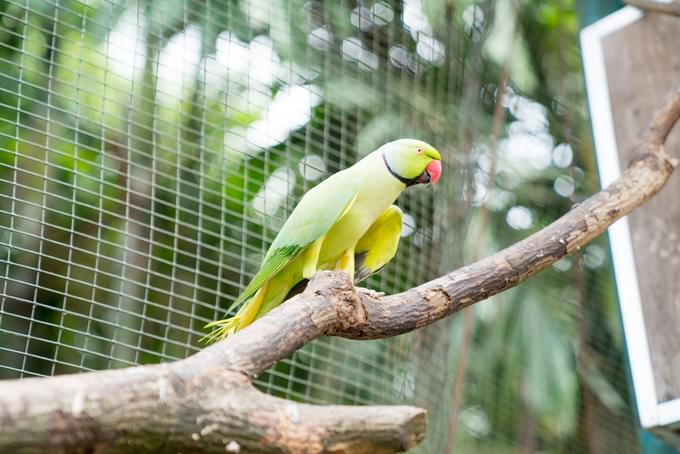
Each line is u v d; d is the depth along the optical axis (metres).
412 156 3.62
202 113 4.93
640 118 4.64
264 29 4.98
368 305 2.79
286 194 4.86
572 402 6.28
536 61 6.89
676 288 4.36
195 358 1.96
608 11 5.22
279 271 3.50
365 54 5.42
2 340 5.48
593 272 6.88
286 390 4.45
